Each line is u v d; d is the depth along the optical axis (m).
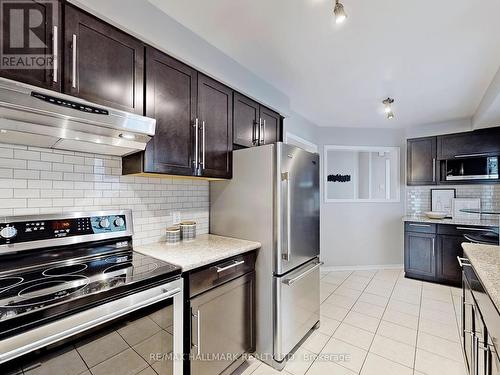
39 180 1.40
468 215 3.67
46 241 1.37
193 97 1.76
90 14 1.26
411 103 3.02
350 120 3.76
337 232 4.08
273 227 1.84
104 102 1.30
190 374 1.40
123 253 1.62
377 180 4.64
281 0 1.41
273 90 2.53
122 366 1.09
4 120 1.03
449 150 3.66
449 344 2.09
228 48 1.89
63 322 0.91
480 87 2.56
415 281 3.54
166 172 1.59
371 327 2.36
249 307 1.85
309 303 2.21
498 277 1.12
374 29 1.65
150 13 1.46
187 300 1.40
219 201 2.21
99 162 1.63
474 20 1.56
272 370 1.81
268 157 1.88
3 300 0.93
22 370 0.83
